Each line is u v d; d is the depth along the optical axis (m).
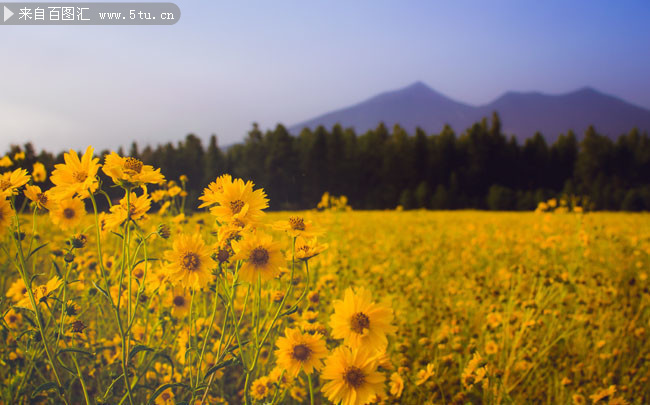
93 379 0.87
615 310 1.35
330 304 1.10
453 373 1.03
